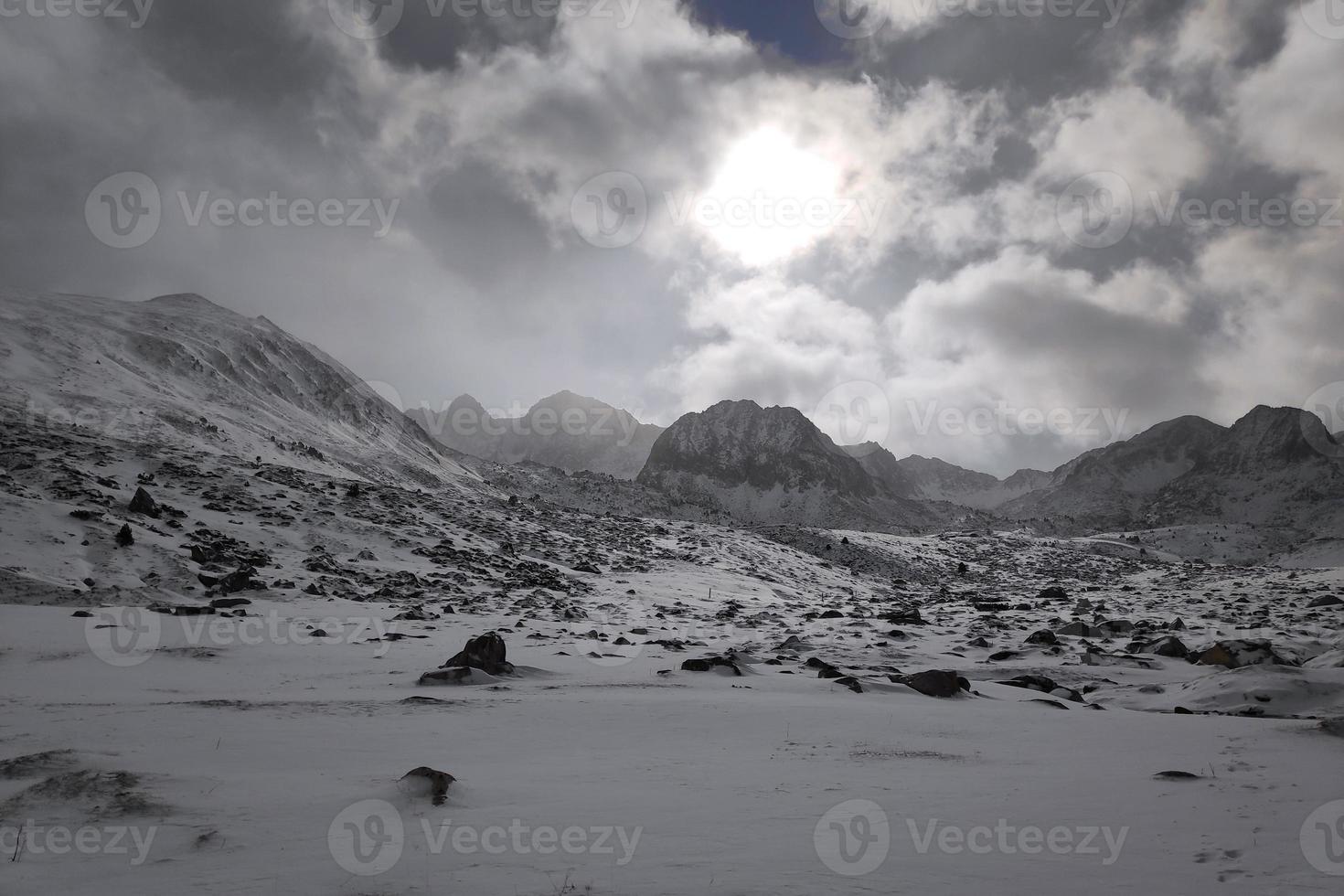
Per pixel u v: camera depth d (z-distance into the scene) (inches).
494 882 266.4
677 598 2746.1
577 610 2085.4
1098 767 483.2
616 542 3986.2
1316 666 1095.0
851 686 880.3
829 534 5679.1
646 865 284.8
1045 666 1211.9
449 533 3166.8
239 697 776.3
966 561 5487.2
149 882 268.7
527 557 3174.2
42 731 570.9
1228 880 266.2
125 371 4926.2
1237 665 1197.7
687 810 369.4
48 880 271.6
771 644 1480.1
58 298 6254.9
